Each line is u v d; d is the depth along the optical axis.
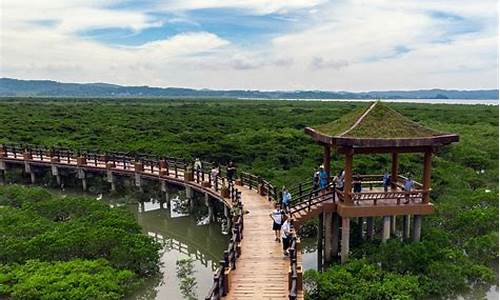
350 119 22.19
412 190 21.77
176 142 48.22
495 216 22.59
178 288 20.39
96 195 35.84
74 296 16.48
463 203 25.83
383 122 20.97
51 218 26.39
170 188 33.78
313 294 17.73
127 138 51.91
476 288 19.16
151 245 21.17
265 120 68.94
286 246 17.39
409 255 19.56
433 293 18.27
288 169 37.22
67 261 19.80
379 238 23.92
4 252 19.81
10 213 25.75
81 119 69.62
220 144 44.94
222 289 14.23
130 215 26.11
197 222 30.22
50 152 39.66
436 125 58.81
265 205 24.66
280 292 14.44
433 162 37.22
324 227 22.42
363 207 20.80
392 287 17.34
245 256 17.52
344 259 20.95
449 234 22.25
